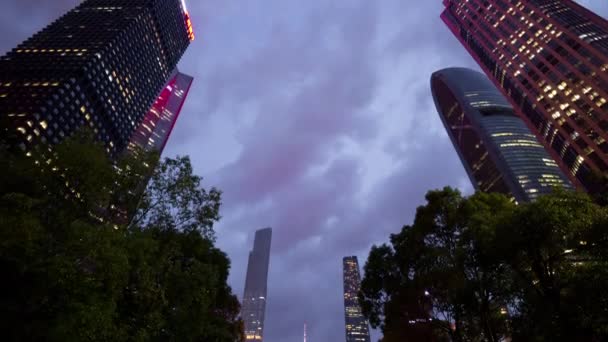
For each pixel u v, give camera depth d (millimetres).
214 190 24203
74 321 13922
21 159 19047
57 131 127438
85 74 141250
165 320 20641
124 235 18141
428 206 28250
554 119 136625
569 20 139750
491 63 179750
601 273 16953
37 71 139125
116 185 20625
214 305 32188
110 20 179625
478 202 26812
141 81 182500
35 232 14711
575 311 17609
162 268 21094
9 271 14297
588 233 18344
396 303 26141
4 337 13625
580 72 127375
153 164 22594
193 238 24375
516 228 20234
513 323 22234
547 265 20812
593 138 119438
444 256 23922
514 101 164125
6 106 121312
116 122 159500
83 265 16281
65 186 18219
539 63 146250
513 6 167000
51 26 174375
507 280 23188
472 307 22656
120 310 18547
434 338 25391
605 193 21016
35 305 14344
